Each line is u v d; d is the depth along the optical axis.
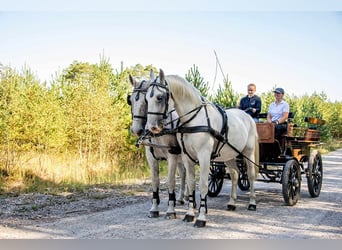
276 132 7.12
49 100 10.02
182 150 5.58
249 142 6.56
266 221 5.75
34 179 9.02
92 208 6.64
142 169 11.28
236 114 6.49
